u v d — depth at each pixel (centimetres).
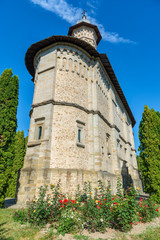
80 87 1523
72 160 1207
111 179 1520
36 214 626
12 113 1169
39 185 1041
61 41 1542
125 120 2903
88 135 1439
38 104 1366
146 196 2073
